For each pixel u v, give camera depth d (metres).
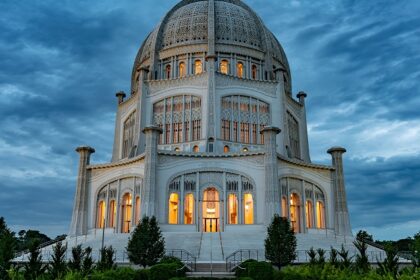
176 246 46.16
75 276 22.88
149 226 39.06
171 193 55.72
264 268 29.03
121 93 74.94
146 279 28.81
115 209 59.34
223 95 64.75
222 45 71.25
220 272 35.16
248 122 65.38
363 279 23.89
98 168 62.22
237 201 55.69
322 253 34.22
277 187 54.00
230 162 57.12
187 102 65.69
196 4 78.06
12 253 26.00
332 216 61.47
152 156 55.03
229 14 75.12
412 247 29.91
